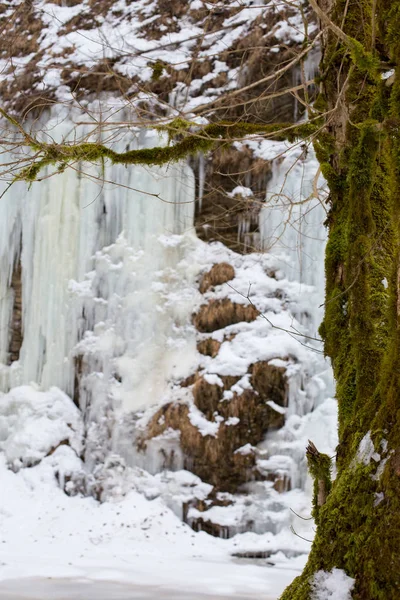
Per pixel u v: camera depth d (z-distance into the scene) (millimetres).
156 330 11312
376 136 3391
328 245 3889
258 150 11445
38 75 12367
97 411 11180
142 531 9555
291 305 10977
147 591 6867
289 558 8953
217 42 12062
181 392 10852
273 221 11273
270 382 10398
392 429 2725
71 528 9508
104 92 12086
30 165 4633
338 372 3561
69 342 11531
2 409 11375
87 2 13125
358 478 2756
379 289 3361
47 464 10703
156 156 4820
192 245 11570
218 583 7312
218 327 11141
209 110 4723
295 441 10156
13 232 11867
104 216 11711
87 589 6844
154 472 10594
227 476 10203
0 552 8422
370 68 3266
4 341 11812
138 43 12352
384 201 3658
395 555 2516
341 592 2629
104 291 11547
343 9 4230
